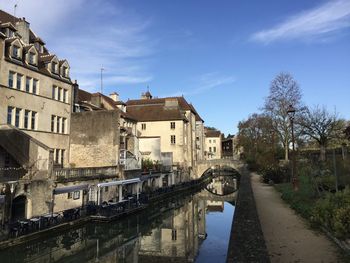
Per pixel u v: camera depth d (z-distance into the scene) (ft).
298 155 100.78
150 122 200.23
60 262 58.44
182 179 184.85
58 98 104.99
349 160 62.34
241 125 256.52
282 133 150.30
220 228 87.97
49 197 74.18
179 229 86.84
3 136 79.00
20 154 77.87
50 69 100.89
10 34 91.71
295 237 41.65
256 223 33.14
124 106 167.12
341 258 32.76
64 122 108.17
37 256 61.21
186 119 205.16
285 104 143.23
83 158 111.96
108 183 92.22
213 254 62.85
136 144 140.05
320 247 36.86
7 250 55.57
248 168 200.54
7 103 82.58
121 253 64.69
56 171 77.87
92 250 66.23
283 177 115.34
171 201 139.64
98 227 81.05
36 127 93.76
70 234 72.79
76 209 78.07
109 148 110.52
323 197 56.59
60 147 104.99
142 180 123.44
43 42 112.27
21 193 66.28
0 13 100.32
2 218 60.59
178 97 229.45
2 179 74.95
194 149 228.84
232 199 148.87
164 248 67.92
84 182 87.56
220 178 274.57
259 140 203.41
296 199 64.13
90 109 130.82
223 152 403.54
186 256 61.36
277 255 34.35
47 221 66.54
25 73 89.45
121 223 87.25
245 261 21.50
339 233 37.19
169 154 169.58
